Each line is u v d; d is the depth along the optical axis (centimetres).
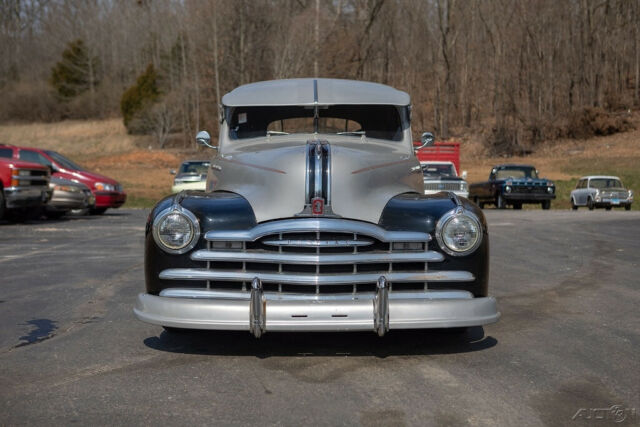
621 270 846
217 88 5275
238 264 440
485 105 6481
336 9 5434
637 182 3834
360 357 450
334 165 481
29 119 7862
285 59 4903
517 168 2598
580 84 5912
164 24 8319
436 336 509
